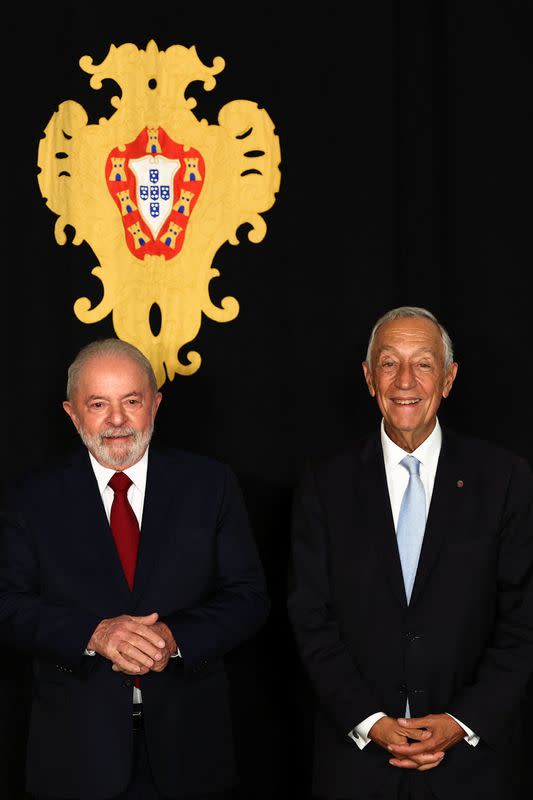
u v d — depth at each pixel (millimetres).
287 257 3271
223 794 2684
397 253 3264
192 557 2637
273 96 3260
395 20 3246
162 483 2686
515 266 3252
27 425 3213
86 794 2486
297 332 3271
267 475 3283
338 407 3270
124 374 2611
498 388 3264
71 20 3211
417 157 3270
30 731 2625
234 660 3285
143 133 3236
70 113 3207
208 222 3260
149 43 3229
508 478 2668
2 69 3188
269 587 3270
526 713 3195
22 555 2613
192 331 3262
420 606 2582
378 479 2709
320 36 3254
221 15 3244
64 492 2660
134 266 3242
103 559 2594
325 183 3268
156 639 2428
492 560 2615
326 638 2604
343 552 2662
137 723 2568
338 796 2574
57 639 2479
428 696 2561
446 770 2541
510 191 3252
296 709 3277
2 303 3197
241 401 3277
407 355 2646
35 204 3203
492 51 3252
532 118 3250
